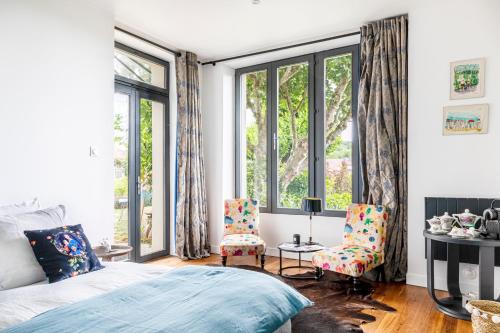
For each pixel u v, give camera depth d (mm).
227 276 2068
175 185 4777
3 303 1708
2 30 2639
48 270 2084
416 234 3549
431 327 2562
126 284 2014
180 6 3494
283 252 4777
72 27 3162
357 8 3588
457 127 3363
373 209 3635
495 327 2072
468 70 3318
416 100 3566
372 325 2598
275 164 4922
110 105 3502
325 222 4461
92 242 3279
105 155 3432
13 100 2699
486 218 2779
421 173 3535
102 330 1339
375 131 3803
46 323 1402
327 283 3590
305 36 4312
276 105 4957
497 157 3193
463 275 3330
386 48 3770
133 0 3340
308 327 2559
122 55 4250
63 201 3043
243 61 5031
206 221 5004
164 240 4801
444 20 3432
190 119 4801
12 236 2105
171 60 4848
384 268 3662
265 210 4969
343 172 4395
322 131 4535
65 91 3086
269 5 3508
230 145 5242
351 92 4355
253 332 1509
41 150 2883
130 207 4254
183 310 1536
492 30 3229
